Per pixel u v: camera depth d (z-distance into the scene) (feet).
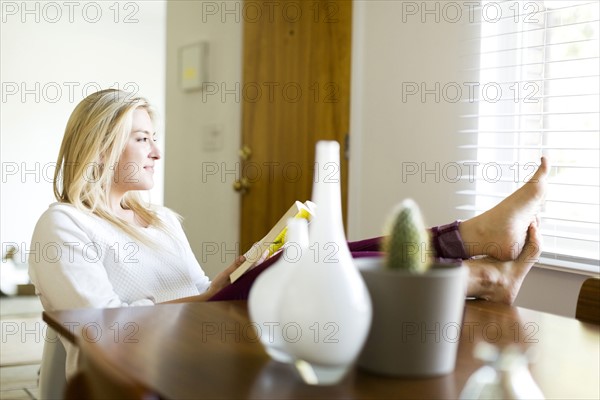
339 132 10.34
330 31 10.44
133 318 4.02
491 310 4.51
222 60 13.21
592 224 7.44
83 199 6.07
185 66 14.08
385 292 2.92
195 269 6.92
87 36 22.56
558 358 3.38
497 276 5.14
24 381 10.28
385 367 2.96
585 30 7.51
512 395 2.75
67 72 22.33
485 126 8.35
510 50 7.93
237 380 2.91
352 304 2.83
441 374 2.99
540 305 7.67
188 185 14.26
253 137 12.05
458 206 8.63
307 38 10.88
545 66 7.87
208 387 2.81
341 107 10.30
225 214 13.19
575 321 4.21
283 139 11.43
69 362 5.10
